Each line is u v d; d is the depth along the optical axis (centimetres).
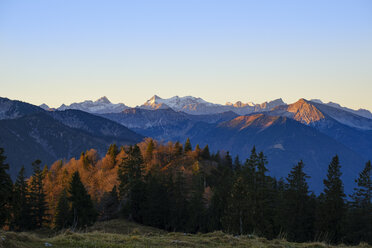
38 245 2195
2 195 4391
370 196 7088
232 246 2677
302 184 7631
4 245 1947
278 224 6944
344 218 6988
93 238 2542
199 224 8281
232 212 6275
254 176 7431
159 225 8406
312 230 7356
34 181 8306
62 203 7344
